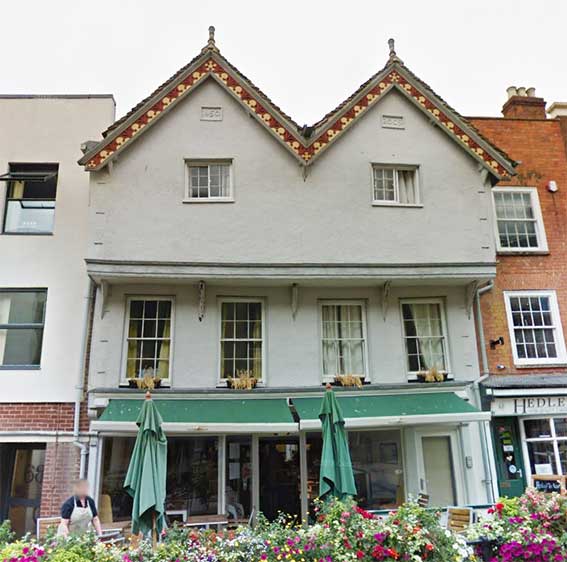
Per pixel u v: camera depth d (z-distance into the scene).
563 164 15.98
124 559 6.52
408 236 13.32
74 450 12.27
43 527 10.17
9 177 13.81
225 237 12.77
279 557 6.53
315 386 12.79
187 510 11.87
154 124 13.30
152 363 12.81
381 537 6.73
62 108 14.53
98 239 12.45
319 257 12.87
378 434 12.82
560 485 11.90
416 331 13.80
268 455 12.45
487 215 13.77
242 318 13.39
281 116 13.43
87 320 13.07
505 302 14.49
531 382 13.27
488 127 16.08
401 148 13.95
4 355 13.04
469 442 12.96
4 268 13.38
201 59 13.66
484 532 7.20
